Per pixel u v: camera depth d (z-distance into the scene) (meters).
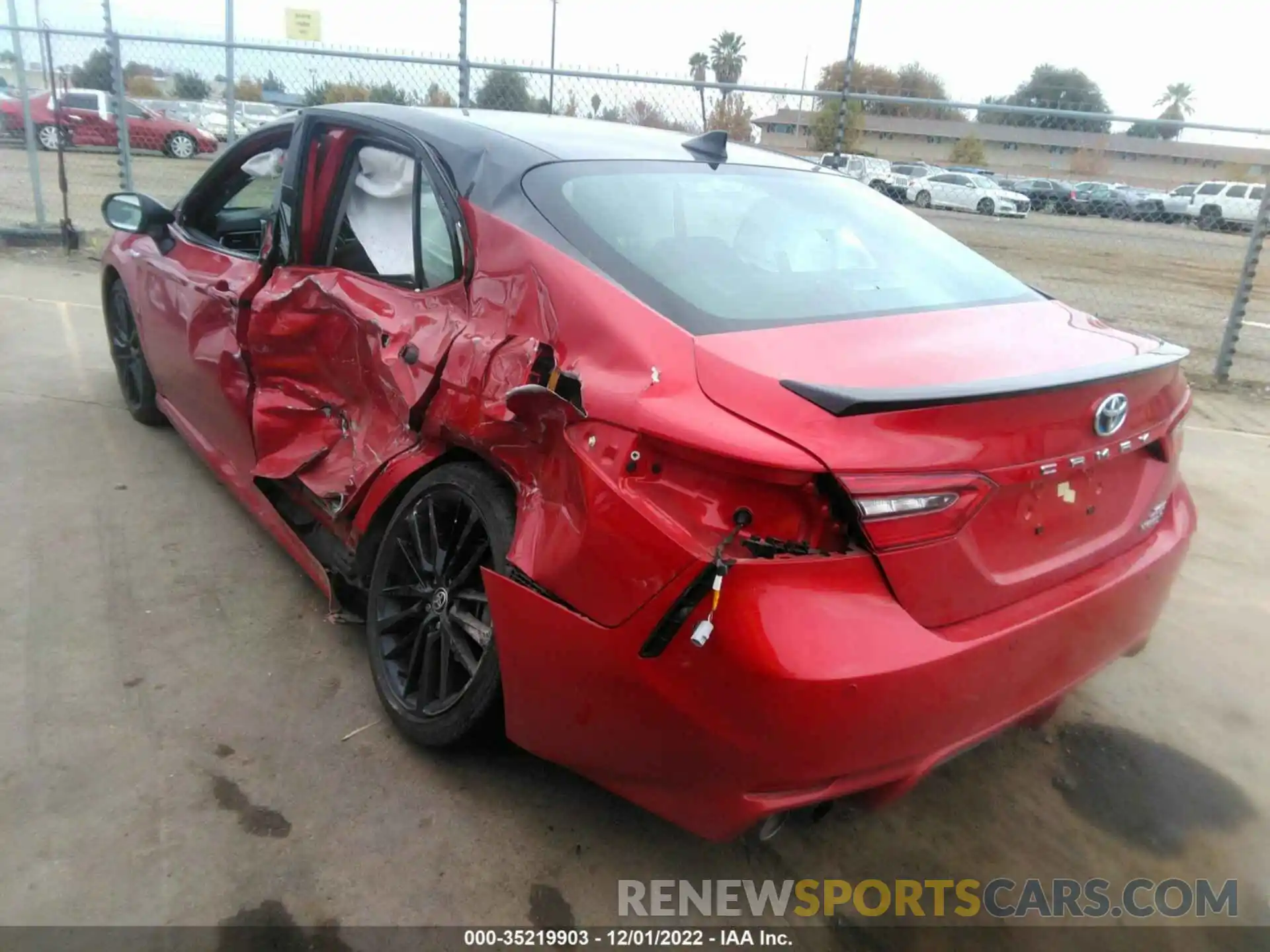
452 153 2.72
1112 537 2.32
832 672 1.74
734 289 2.32
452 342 2.43
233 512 3.92
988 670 1.95
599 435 1.97
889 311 2.40
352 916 2.10
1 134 13.38
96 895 2.09
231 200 4.03
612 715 1.96
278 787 2.45
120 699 2.73
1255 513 4.73
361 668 2.97
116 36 8.57
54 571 3.37
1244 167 23.97
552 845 2.34
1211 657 3.43
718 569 1.76
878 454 1.80
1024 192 23.95
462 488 2.40
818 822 2.53
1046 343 2.34
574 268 2.25
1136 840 2.54
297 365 3.04
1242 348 9.51
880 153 20.80
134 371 4.68
